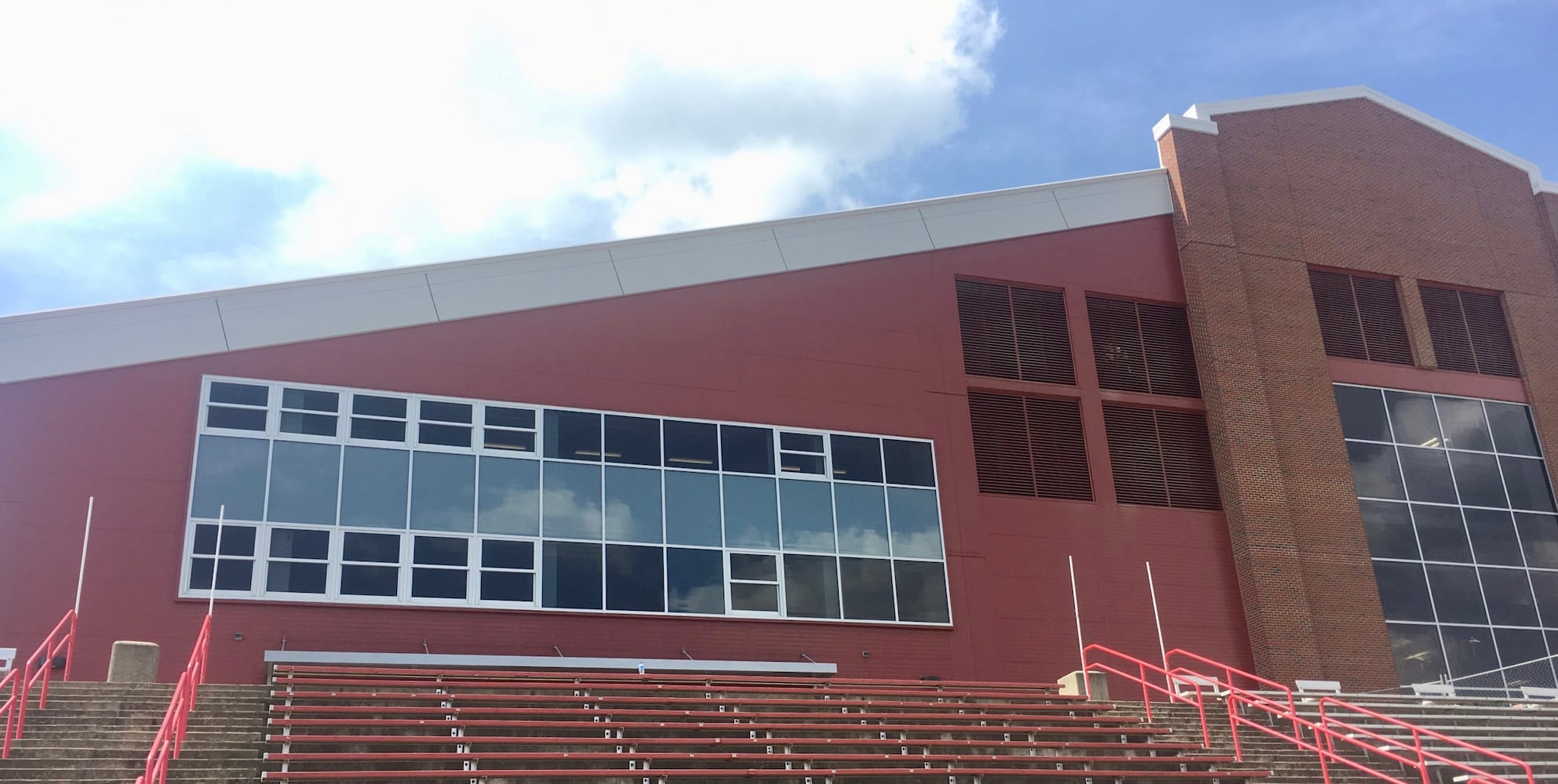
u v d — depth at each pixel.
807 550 26.66
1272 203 34.03
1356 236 34.69
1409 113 36.97
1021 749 20.70
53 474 21.98
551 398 25.78
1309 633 29.25
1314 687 27.97
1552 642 31.86
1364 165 35.62
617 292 27.08
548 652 23.94
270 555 22.83
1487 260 36.16
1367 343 33.97
